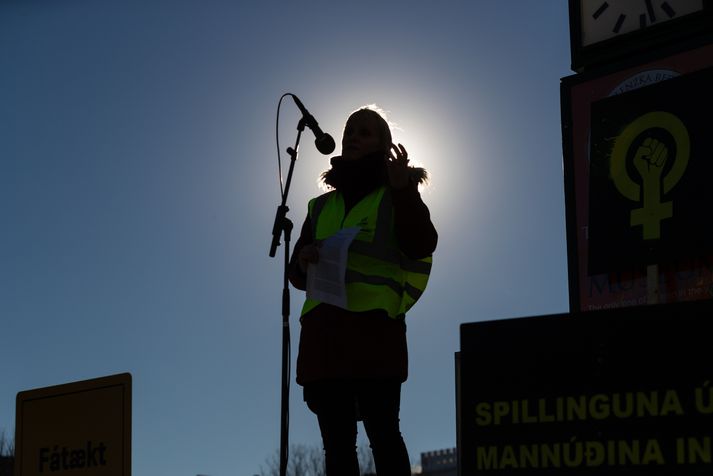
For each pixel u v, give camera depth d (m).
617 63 6.04
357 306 5.23
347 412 5.25
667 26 5.91
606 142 5.95
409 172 5.18
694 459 3.65
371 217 5.38
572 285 5.95
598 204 5.91
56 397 6.02
